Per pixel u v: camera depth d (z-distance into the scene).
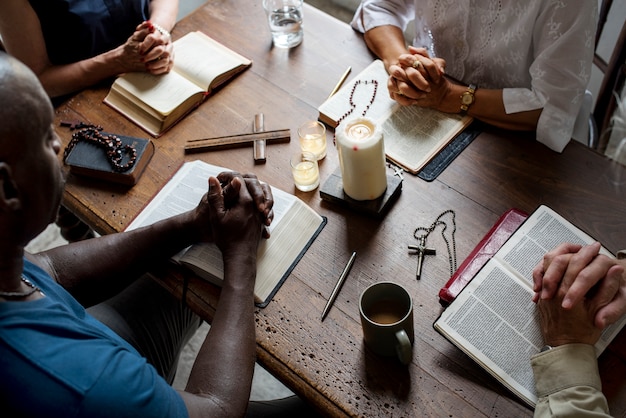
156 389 0.77
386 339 0.92
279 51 1.51
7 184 0.68
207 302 1.08
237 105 1.40
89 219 1.24
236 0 1.65
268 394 1.75
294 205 1.16
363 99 1.36
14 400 0.69
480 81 1.48
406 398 0.93
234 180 1.05
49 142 0.73
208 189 1.14
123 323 1.29
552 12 1.19
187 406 0.82
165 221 1.10
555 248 0.99
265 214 1.08
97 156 1.28
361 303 0.93
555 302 0.91
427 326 1.01
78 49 1.56
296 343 1.01
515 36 1.30
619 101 1.58
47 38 1.52
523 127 1.28
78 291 1.05
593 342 0.90
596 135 1.55
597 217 1.12
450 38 1.45
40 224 0.75
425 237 1.12
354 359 0.98
